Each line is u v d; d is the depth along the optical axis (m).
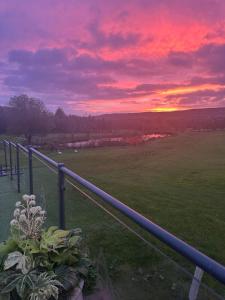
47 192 3.38
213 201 10.49
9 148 6.96
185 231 7.29
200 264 0.99
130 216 1.42
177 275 1.42
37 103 37.81
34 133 36.69
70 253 1.64
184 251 1.07
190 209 9.41
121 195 11.67
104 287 1.76
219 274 0.91
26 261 1.50
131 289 1.72
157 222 8.09
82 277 1.62
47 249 1.60
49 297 1.42
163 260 1.55
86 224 2.46
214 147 30.22
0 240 3.03
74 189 2.43
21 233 1.70
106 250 2.25
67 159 26.72
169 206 9.84
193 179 15.31
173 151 29.83
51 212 3.08
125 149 32.94
